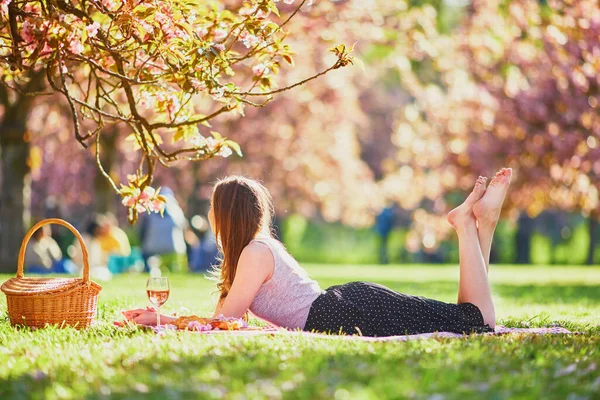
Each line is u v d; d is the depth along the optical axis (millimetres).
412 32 21328
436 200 33188
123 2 6645
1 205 17562
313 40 20375
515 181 21641
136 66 7301
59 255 18812
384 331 6008
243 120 28703
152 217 22344
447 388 3879
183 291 12812
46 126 25141
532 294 14180
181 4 6785
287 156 29391
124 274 20594
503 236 45250
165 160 7762
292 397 3703
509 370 4461
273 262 6141
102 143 22609
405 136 31375
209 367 4383
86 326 6539
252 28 6863
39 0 6664
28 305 6406
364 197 34469
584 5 20453
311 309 6090
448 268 29781
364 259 44000
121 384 4117
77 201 31500
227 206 6332
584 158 20625
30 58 6648
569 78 20812
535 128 21281
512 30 22703
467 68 23469
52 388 4109
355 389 3746
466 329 6070
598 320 8617
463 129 23531
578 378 4348
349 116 30891
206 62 6699
